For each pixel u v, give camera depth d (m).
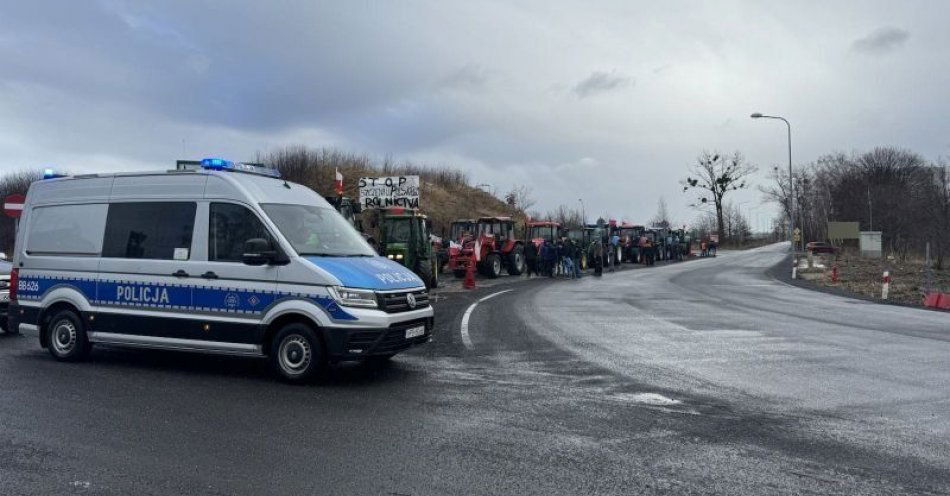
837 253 54.59
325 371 8.07
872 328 12.62
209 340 7.77
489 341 10.57
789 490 4.33
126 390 7.05
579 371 8.16
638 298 18.91
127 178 8.52
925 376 7.96
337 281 7.22
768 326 12.67
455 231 31.55
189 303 7.88
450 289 22.81
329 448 5.16
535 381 7.56
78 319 8.55
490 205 56.91
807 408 6.41
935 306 17.77
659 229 53.38
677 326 12.55
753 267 41.12
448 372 8.06
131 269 8.24
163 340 8.03
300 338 7.35
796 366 8.55
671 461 4.88
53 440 5.33
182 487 4.36
